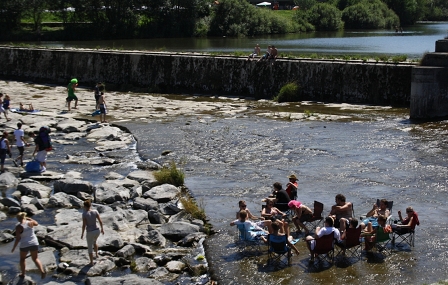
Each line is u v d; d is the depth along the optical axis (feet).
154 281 40.45
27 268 43.55
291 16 311.27
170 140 82.33
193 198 58.59
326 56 123.34
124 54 133.59
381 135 82.69
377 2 327.47
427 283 40.24
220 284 41.16
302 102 111.45
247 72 120.57
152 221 53.16
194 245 47.83
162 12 270.67
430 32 279.28
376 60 112.37
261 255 45.32
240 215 46.93
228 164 70.59
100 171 69.41
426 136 81.51
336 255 44.86
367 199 57.11
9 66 151.33
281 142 80.07
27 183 62.59
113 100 115.96
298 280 41.11
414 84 91.91
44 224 52.42
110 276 42.37
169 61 128.36
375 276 41.42
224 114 100.42
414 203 55.98
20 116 98.22
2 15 254.68
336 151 74.95
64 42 237.45
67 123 92.94
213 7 284.61
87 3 257.34
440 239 47.50
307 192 59.57
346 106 106.01
